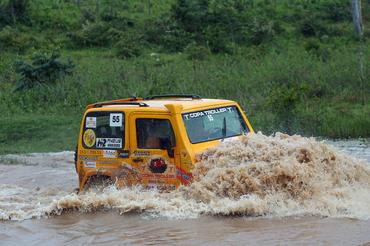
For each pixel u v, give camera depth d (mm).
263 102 44094
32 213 17109
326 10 81875
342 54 61375
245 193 15492
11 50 66250
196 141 16734
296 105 41656
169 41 67750
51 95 49406
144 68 54156
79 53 66125
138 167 17016
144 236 14281
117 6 81062
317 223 14312
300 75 51188
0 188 21938
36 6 78000
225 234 13930
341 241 13000
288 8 82312
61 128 40656
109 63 60219
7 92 52281
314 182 15500
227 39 68500
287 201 15234
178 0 72875
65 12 78125
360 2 85125
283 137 16938
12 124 41750
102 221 15805
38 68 53344
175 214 15531
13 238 15070
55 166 27797
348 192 15875
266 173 15445
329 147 16766
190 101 18188
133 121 17203
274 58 59594
